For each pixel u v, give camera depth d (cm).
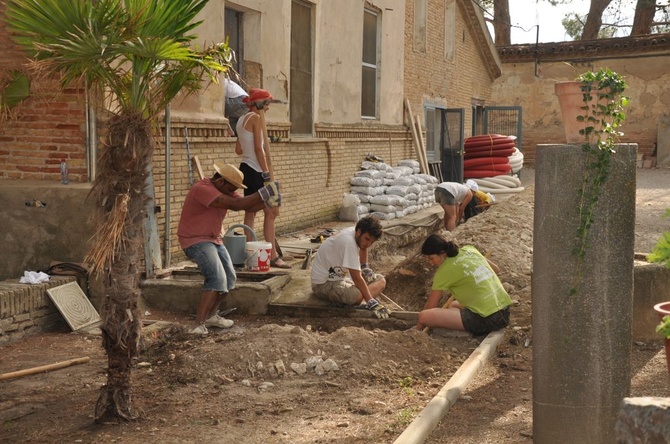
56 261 831
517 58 3064
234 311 842
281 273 895
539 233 444
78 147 848
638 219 1423
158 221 919
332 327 788
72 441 489
